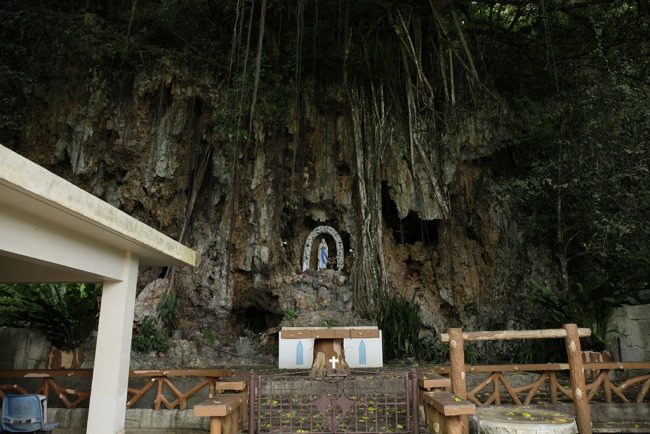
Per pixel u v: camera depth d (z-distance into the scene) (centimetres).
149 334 1012
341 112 1213
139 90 1097
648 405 548
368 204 1144
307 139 1195
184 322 1109
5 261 488
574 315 830
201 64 1109
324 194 1199
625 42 1068
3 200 301
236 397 415
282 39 1187
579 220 977
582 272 1070
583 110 933
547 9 1086
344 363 688
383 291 1090
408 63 1150
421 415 485
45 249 355
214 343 1087
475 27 1205
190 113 1134
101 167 1123
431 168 1131
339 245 1199
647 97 882
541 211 1080
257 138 1130
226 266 1127
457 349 452
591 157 903
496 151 1165
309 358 885
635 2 1075
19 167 269
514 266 1120
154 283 1095
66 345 816
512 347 1058
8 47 1057
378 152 1155
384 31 1166
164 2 1103
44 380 563
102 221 369
